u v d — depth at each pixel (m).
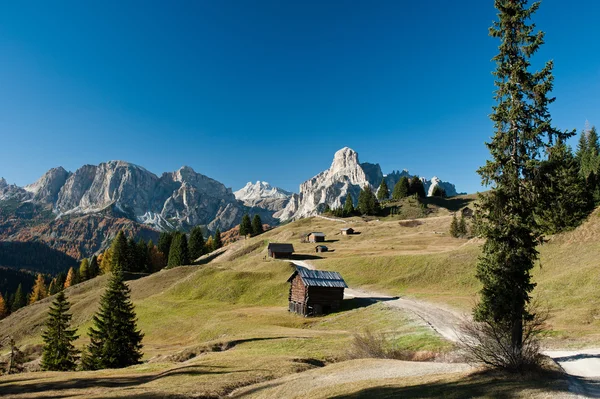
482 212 23.28
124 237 153.25
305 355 33.00
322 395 18.86
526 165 21.33
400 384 18.06
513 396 13.38
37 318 103.19
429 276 74.06
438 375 19.05
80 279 172.88
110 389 23.84
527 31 21.94
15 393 23.20
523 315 22.25
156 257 186.38
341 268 91.88
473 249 77.75
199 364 30.73
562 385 14.14
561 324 35.19
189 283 97.94
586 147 129.00
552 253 60.25
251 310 70.62
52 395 22.11
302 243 147.88
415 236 138.50
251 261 116.38
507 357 17.27
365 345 31.03
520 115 21.91
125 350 51.50
